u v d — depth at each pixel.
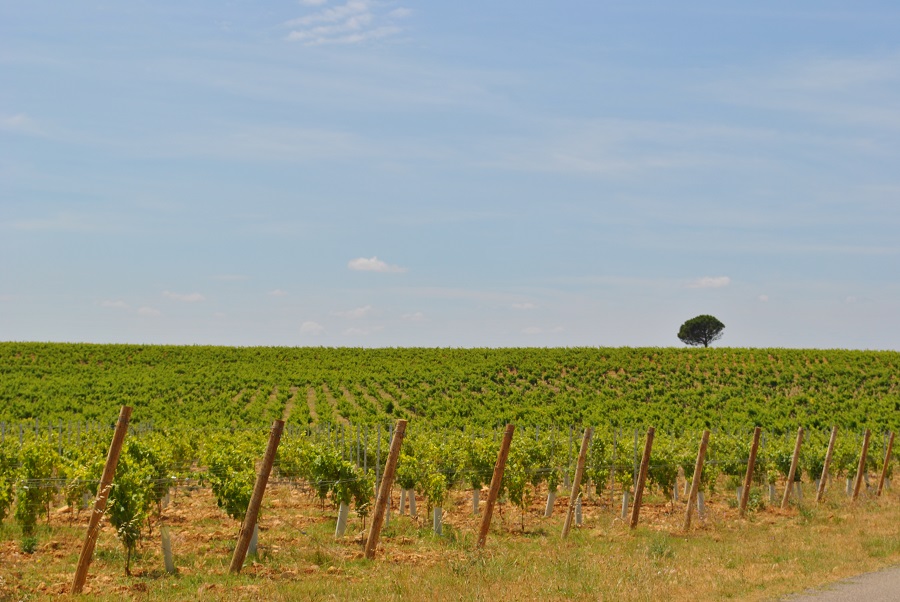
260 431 33.12
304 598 10.15
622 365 74.25
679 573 12.00
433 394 61.28
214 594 10.36
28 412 50.50
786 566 12.61
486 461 19.91
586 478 22.47
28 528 14.77
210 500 20.70
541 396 61.88
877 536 15.92
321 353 79.88
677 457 23.38
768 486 23.77
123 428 10.81
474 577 11.39
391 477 13.41
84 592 10.62
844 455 27.23
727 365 73.69
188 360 75.06
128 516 12.02
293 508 19.92
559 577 11.39
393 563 13.05
